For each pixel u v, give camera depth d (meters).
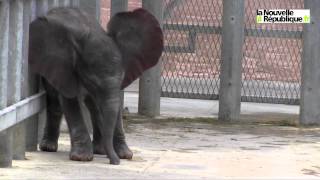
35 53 15.65
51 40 15.53
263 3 33.22
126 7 24.69
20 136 15.78
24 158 15.98
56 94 16.97
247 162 17.34
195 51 32.69
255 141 21.28
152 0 25.75
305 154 18.94
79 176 14.15
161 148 19.16
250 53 33.41
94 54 15.32
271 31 30.80
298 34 30.55
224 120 25.70
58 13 16.02
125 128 23.00
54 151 17.45
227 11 25.28
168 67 32.72
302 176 15.70
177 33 32.53
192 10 33.41
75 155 16.08
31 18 16.06
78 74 15.60
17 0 14.72
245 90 32.56
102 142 16.86
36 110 16.41
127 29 16.14
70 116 16.20
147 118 25.80
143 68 16.27
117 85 15.44
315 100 25.36
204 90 32.50
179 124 24.69
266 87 32.59
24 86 15.64
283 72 33.25
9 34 14.77
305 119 25.45
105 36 15.77
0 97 14.16
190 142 20.58
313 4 25.17
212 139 21.39
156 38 16.28
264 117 27.67
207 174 15.50
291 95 32.16
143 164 16.33
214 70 32.69
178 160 17.22
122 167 15.66
